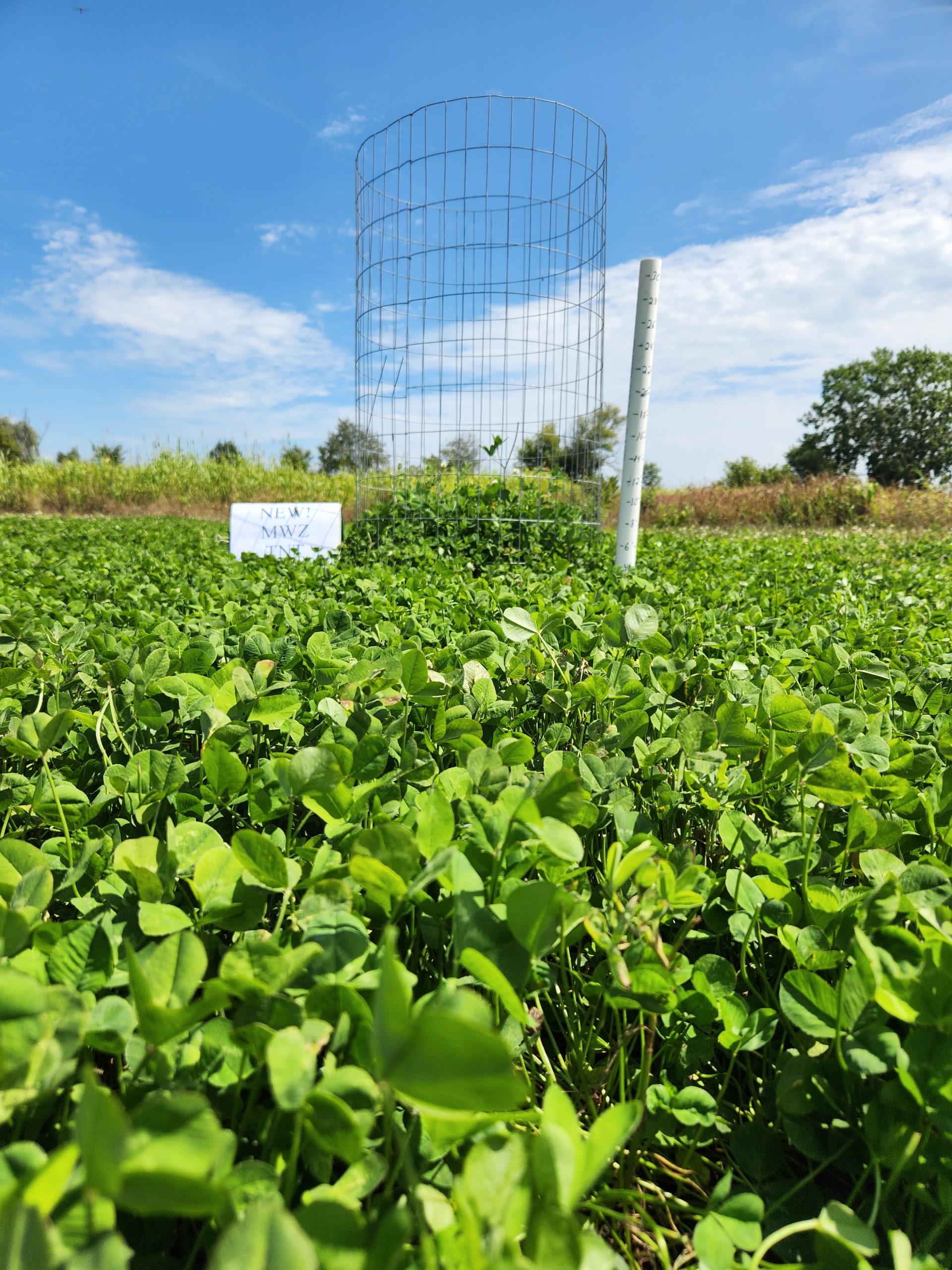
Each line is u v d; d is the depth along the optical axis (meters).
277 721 1.21
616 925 0.77
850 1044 0.66
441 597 2.88
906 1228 0.65
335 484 19.16
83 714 1.18
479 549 5.23
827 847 1.07
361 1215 0.53
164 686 1.29
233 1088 0.65
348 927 0.73
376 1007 0.47
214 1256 0.40
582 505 5.85
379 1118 0.65
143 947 0.78
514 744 1.09
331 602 2.57
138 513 18.69
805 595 3.54
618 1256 0.61
